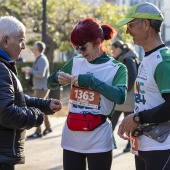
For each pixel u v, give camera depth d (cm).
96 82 432
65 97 2048
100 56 454
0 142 393
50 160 835
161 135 405
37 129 1048
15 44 405
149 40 411
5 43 404
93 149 445
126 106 862
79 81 435
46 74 1038
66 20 2380
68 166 458
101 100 445
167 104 388
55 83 476
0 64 392
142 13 411
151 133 406
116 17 2355
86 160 477
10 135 396
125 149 902
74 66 466
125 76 447
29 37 2739
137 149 416
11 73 397
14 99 396
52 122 1295
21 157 405
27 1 2333
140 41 416
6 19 406
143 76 410
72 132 452
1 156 391
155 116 394
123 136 443
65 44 2544
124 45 871
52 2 2306
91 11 2439
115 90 431
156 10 414
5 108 381
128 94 859
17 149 402
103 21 2334
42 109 454
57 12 2366
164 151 405
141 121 405
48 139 1033
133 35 421
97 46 448
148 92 407
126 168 777
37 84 1031
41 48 1031
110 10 2383
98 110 445
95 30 441
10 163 396
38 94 1035
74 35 444
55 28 2380
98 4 2700
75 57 473
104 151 447
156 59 400
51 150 919
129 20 415
